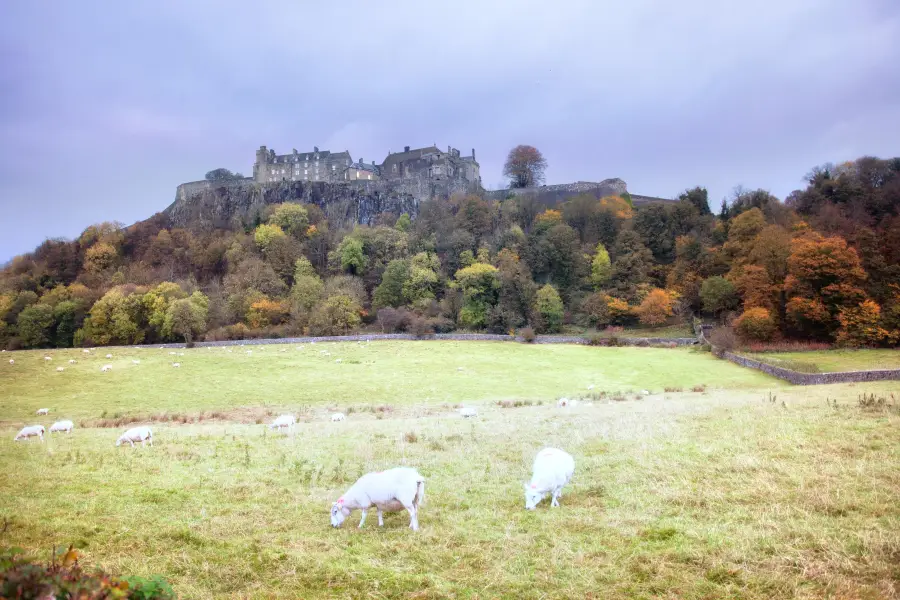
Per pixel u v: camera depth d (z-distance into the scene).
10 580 4.74
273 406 49.44
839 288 75.56
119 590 5.27
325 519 12.43
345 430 27.95
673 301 101.19
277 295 116.69
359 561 9.90
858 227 93.19
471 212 142.00
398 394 56.16
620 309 101.31
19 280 133.50
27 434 28.75
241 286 117.69
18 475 16.86
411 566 9.66
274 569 9.65
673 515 11.80
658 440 19.00
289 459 19.58
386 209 177.38
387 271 120.44
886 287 79.06
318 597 8.62
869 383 39.66
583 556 9.80
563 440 21.12
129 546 10.57
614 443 19.42
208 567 9.61
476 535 11.11
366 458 19.41
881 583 8.25
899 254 85.94
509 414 34.78
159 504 13.59
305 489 15.16
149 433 24.73
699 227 126.94
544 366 71.94
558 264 121.31
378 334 97.94
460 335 95.06
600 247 123.88
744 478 13.71
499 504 13.31
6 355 79.31
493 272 106.69
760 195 130.88
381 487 11.65
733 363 71.00
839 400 27.03
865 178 127.25
